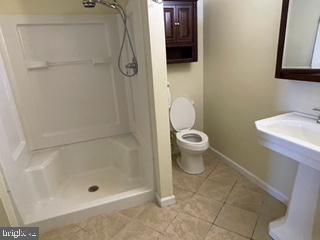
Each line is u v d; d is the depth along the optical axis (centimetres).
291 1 143
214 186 215
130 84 225
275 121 151
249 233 159
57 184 213
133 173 222
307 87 151
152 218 178
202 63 266
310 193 133
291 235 144
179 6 220
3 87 173
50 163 203
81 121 234
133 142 230
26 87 203
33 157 206
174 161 269
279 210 179
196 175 236
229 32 214
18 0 186
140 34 162
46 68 208
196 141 244
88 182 227
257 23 180
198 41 255
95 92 232
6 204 145
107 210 184
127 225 172
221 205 189
